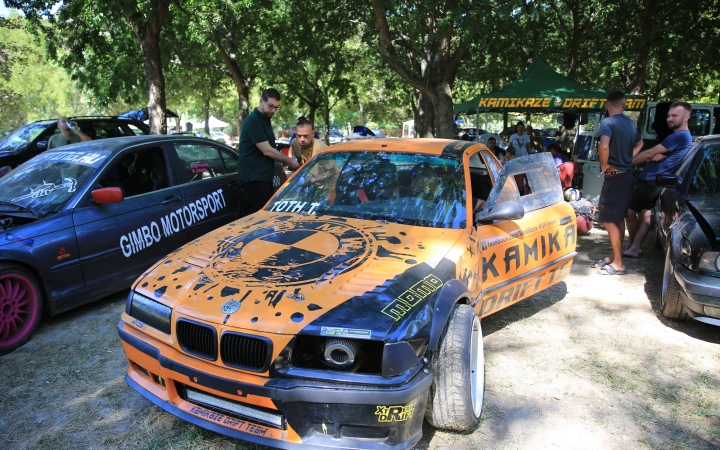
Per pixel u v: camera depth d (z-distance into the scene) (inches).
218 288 102.1
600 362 145.8
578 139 460.8
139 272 195.5
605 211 221.6
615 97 209.9
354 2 616.4
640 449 107.8
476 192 159.3
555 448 107.7
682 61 729.6
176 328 99.0
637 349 154.3
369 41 721.6
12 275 157.2
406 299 96.9
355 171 151.3
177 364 97.3
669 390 131.3
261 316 92.7
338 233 123.5
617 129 208.2
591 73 967.0
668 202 203.2
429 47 509.4
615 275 226.4
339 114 2277.3
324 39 721.0
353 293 97.2
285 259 110.3
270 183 228.2
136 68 700.7
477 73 861.2
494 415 119.3
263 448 106.2
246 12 604.1
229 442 108.8
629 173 214.5
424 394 92.3
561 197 177.2
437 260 112.4
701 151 198.5
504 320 176.2
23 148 391.2
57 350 156.7
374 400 86.0
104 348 157.8
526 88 442.0
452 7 410.0
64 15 565.9
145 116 512.7
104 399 128.6
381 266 106.7
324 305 94.0
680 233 165.8
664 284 174.6
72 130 334.6
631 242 258.5
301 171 161.0
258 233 126.8
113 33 647.8
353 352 88.1
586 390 130.8
